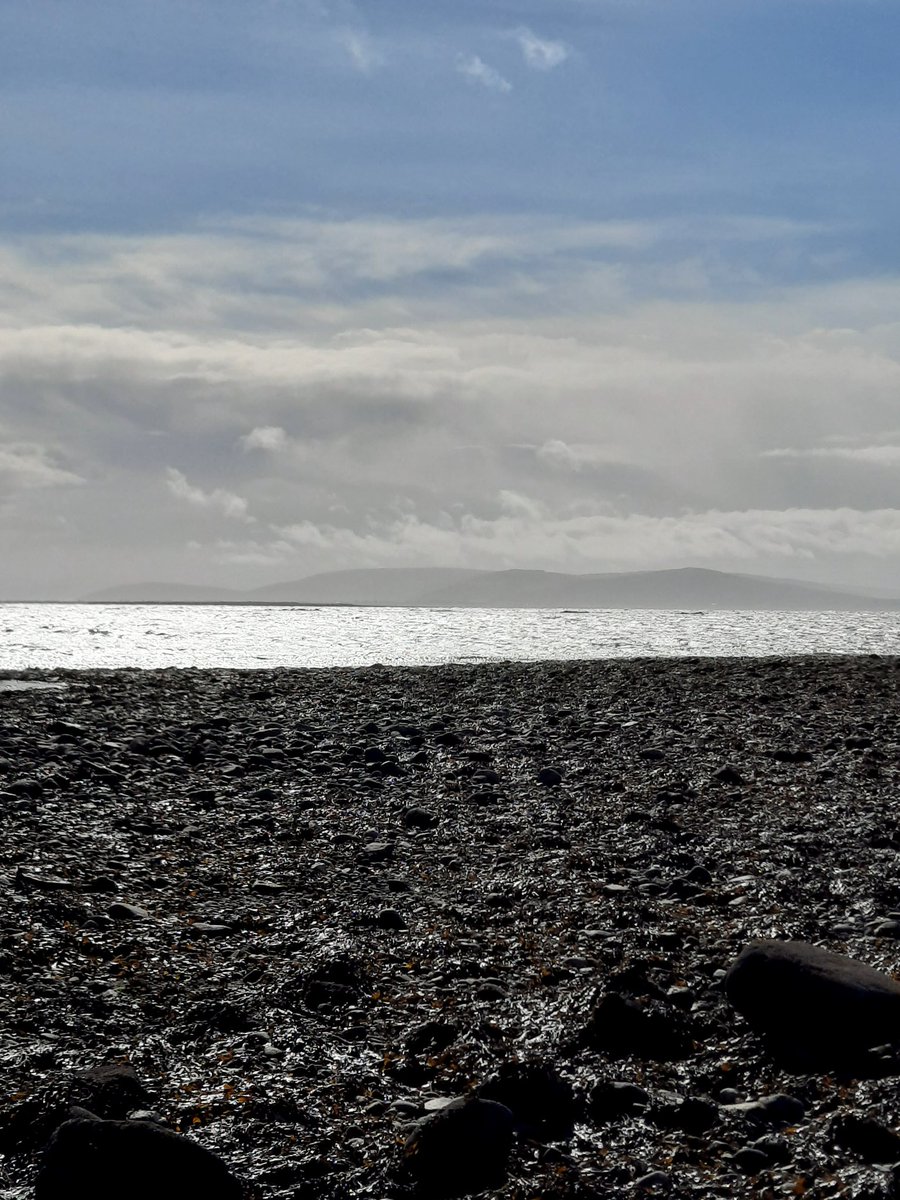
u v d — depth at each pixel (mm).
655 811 13906
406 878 11109
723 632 81188
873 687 27359
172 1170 5156
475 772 16422
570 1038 7000
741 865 11344
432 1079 6512
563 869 11305
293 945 8961
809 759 17266
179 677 31078
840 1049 6855
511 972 8320
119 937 9055
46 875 10578
